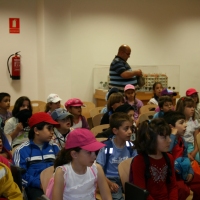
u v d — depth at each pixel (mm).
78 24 6445
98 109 4984
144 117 4434
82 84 6570
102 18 6605
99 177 2053
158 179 2352
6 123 3666
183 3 7148
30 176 2578
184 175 2770
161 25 7043
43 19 5738
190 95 4973
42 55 5887
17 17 5988
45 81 5844
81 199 1976
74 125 3918
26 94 6160
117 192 2582
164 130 2316
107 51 6699
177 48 7203
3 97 4469
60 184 1942
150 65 7031
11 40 5988
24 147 2727
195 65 7359
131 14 6801
